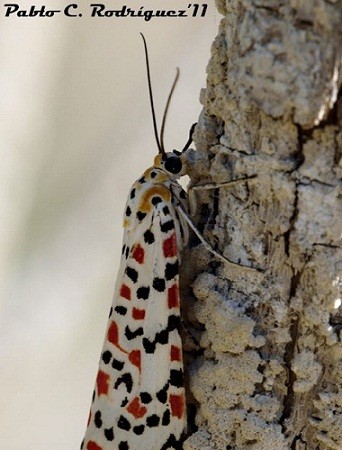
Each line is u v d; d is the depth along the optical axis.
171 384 0.09
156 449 0.09
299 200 0.08
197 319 0.09
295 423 0.09
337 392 0.09
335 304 0.08
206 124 0.09
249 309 0.09
